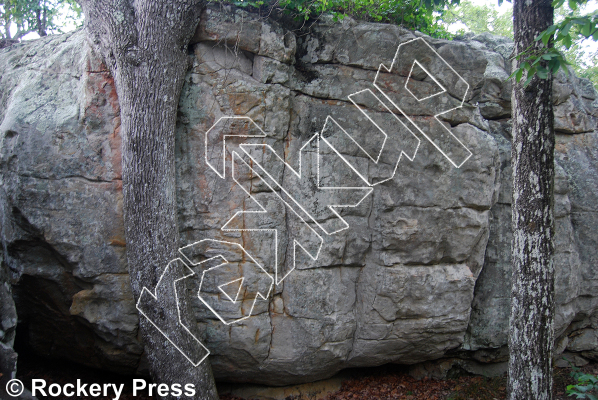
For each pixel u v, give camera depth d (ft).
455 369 20.63
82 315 15.83
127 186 14.82
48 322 17.10
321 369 17.92
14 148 15.37
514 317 14.78
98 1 14.90
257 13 16.19
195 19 15.29
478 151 17.72
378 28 16.97
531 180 14.26
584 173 22.26
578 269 21.07
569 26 11.39
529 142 14.29
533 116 14.23
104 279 15.70
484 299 19.60
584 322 22.25
